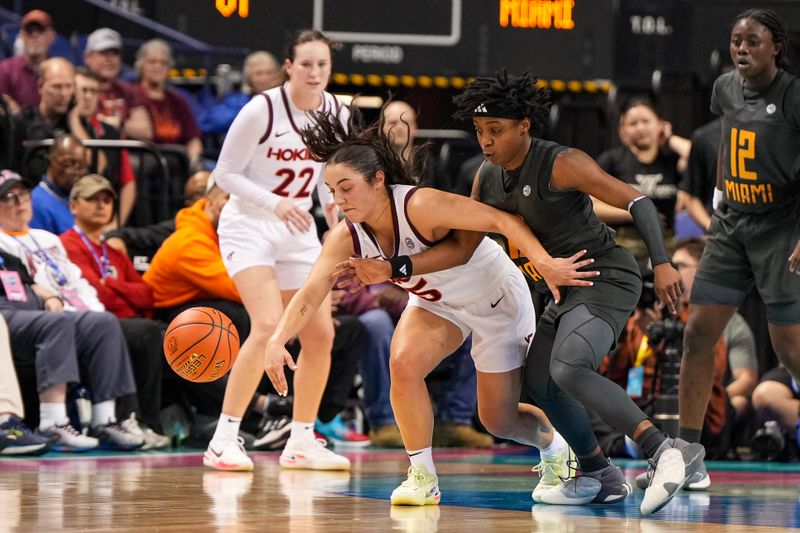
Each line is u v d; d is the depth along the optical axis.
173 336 8.49
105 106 16.44
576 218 7.41
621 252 7.57
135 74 18.34
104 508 7.18
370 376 14.32
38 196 13.60
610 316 7.36
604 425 13.40
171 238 13.41
